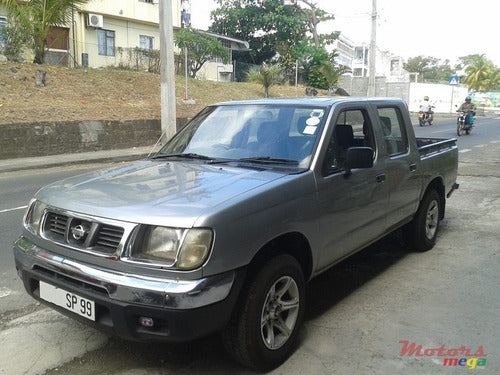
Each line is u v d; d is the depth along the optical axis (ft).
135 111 60.49
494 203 26.91
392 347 11.68
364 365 10.92
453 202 27.27
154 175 11.90
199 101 72.90
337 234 12.68
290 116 13.56
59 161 44.93
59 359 11.25
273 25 120.98
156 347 11.77
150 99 66.49
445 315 13.34
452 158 20.63
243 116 14.38
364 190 13.66
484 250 18.86
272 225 10.36
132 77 71.46
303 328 12.64
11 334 12.39
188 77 83.71
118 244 9.37
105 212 9.69
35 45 64.44
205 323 9.11
